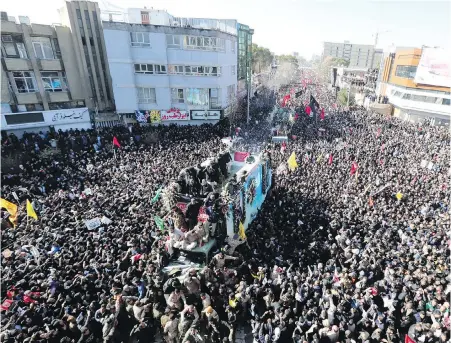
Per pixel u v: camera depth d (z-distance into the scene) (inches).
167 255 541.3
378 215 669.9
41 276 457.4
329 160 986.1
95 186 802.8
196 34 1382.9
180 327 406.0
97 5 1344.7
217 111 1491.1
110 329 397.7
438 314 400.5
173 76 1430.9
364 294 452.4
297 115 1729.8
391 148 1180.5
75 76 1371.8
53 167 910.4
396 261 507.8
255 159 765.3
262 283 473.4
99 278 464.8
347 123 1635.1
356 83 2972.4
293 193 791.7
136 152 1056.8
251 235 616.7
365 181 861.8
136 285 464.8
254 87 2837.1
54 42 1300.4
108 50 1328.7
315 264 531.8
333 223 628.1
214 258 522.6
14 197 738.2
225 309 440.8
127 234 571.8
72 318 395.5
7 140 1066.1
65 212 655.1
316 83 4411.9
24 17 1240.2
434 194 788.0
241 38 1921.8
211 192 582.9
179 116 1478.8
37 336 368.5
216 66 1451.8
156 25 1336.1
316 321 391.2
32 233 569.0
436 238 569.3
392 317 407.2
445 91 1772.9
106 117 1428.4
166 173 853.2
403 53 2086.6
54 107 1355.8
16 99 1235.2
